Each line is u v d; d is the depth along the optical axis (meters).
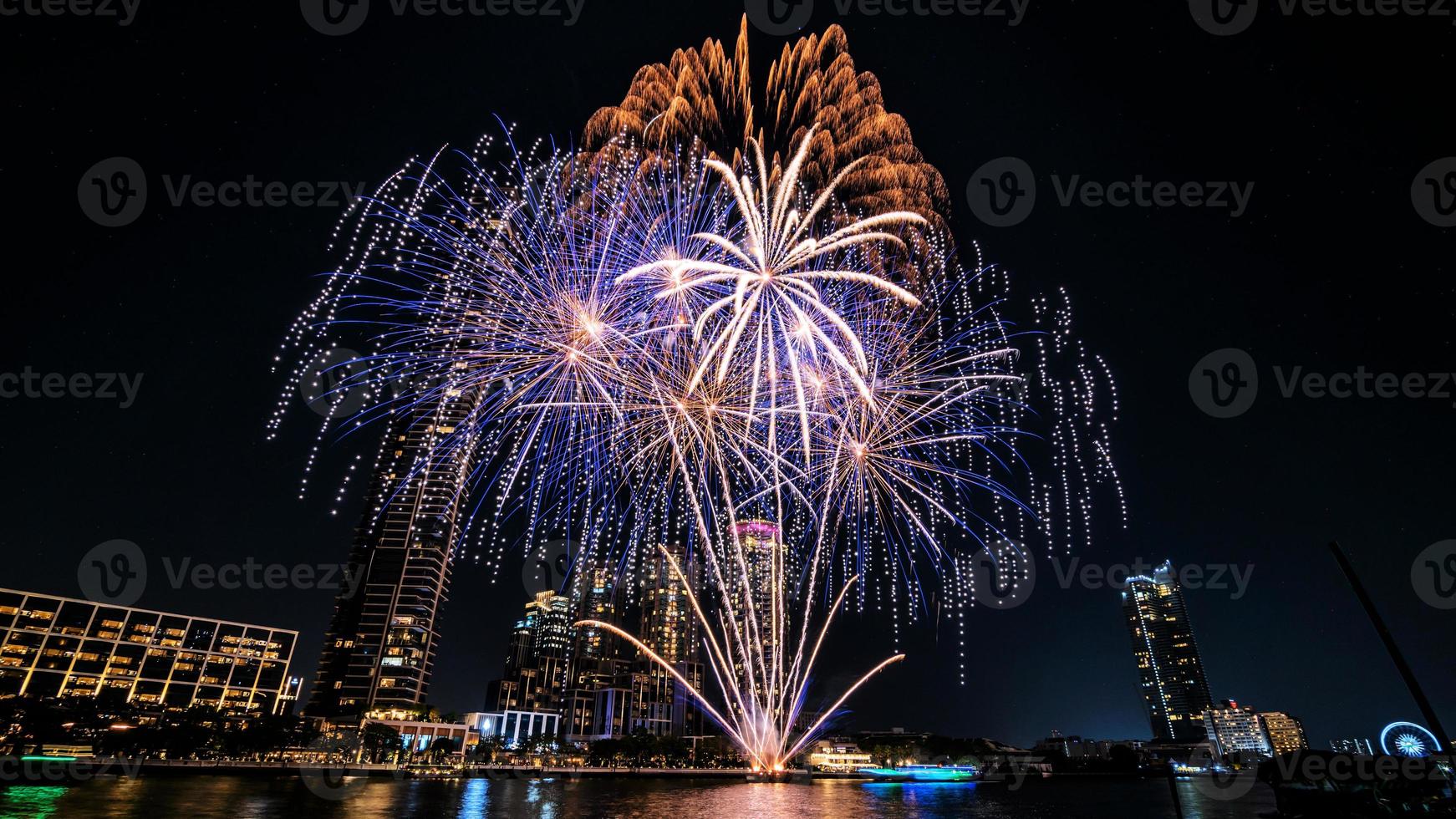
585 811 91.06
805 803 111.62
